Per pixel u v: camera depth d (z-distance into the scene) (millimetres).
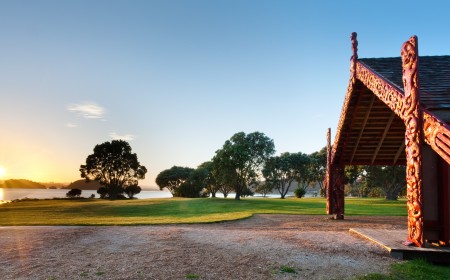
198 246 9906
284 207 33344
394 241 10320
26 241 10672
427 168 10469
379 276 7465
